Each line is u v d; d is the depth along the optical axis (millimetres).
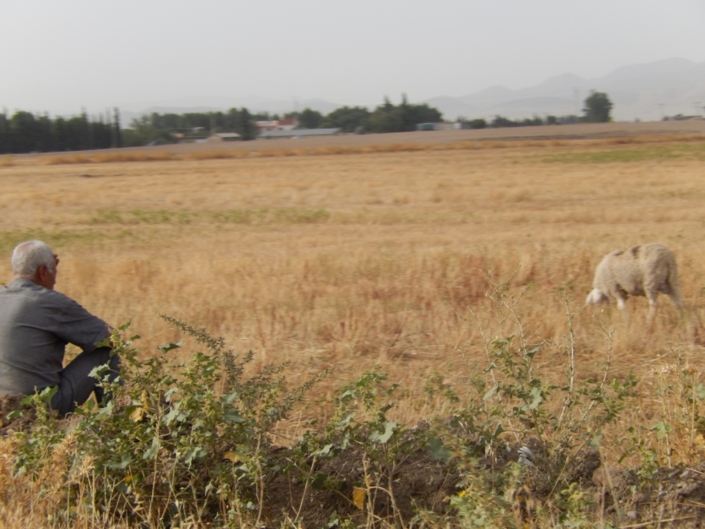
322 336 7945
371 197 24422
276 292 10008
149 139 116062
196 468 3934
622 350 7160
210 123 138875
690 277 10078
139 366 4090
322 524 3953
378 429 3844
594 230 16484
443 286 10227
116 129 104312
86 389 4852
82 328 4824
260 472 3674
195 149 77688
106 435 4020
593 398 4234
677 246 13164
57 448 3799
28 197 25781
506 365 4332
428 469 4105
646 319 8375
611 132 76938
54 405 4711
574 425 4117
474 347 7316
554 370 6625
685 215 18609
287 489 4070
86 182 32688
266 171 37188
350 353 7332
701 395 4582
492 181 28594
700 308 8797
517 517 3406
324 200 24141
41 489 3744
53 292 4781
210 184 30406
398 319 8391
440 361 7070
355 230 17625
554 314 8109
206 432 3779
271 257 13352
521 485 3803
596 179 28156
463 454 3600
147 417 4105
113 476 3895
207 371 3990
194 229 18234
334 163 42344
